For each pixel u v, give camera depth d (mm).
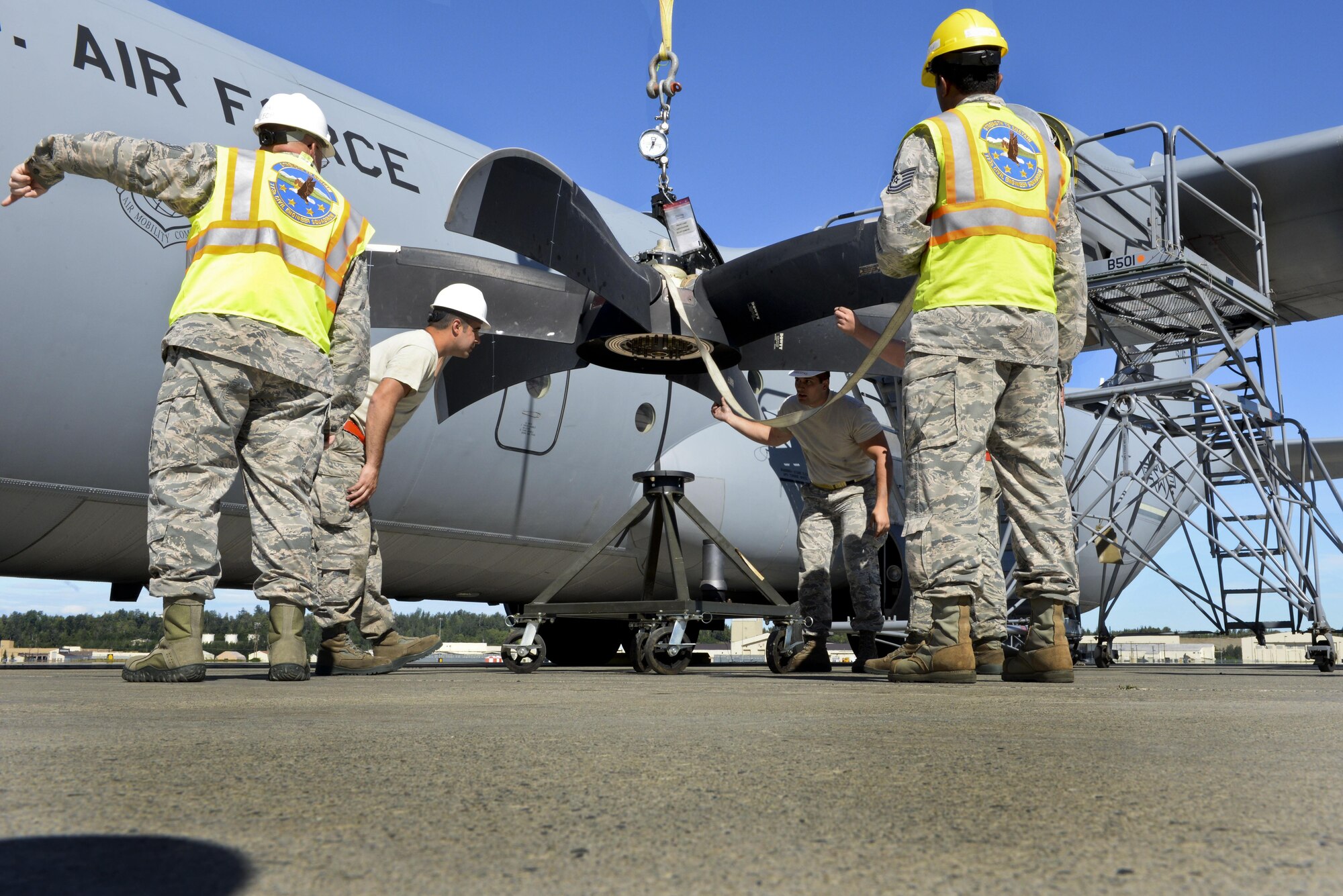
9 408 4266
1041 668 3154
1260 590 7090
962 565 2916
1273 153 7719
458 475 5867
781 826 727
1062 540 3119
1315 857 626
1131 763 1074
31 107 4223
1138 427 7148
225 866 590
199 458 2828
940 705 1990
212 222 2863
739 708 1898
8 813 751
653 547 4664
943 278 2959
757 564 7539
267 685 2773
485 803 815
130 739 1272
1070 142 3320
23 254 4203
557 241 4113
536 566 6793
